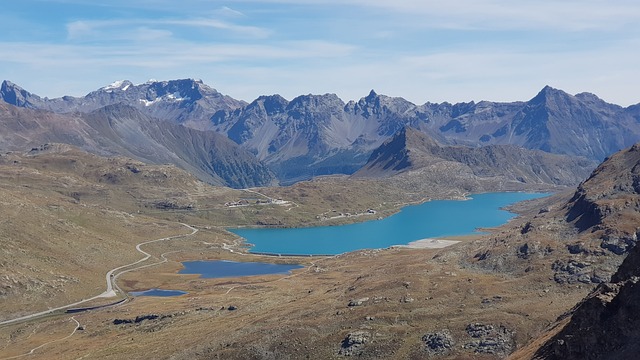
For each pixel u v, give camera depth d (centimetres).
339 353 17650
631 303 10862
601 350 10812
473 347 16912
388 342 17712
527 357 12794
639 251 12025
